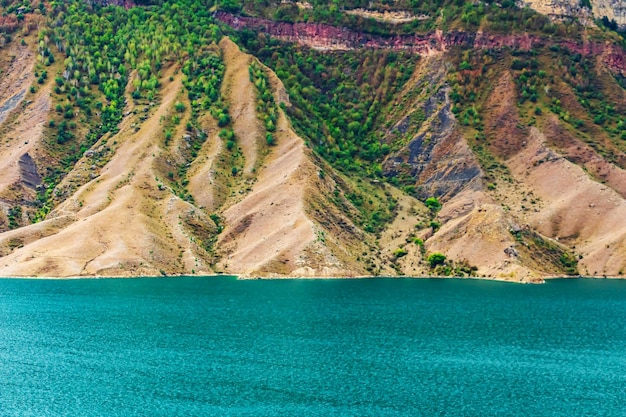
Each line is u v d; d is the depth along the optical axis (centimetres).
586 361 17012
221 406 13750
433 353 17425
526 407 14000
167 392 14412
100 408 13575
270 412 13525
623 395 14688
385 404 14025
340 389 14775
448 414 13612
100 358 16512
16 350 17075
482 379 15575
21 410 13475
